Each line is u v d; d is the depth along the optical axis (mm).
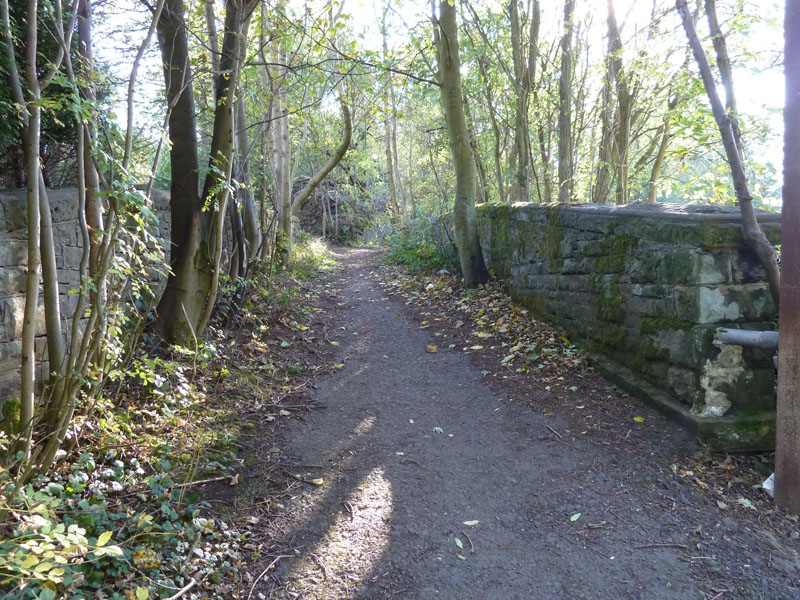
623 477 3586
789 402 3260
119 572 2518
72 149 5148
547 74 10625
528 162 11539
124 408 4086
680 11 3732
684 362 4117
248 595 2609
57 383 3268
